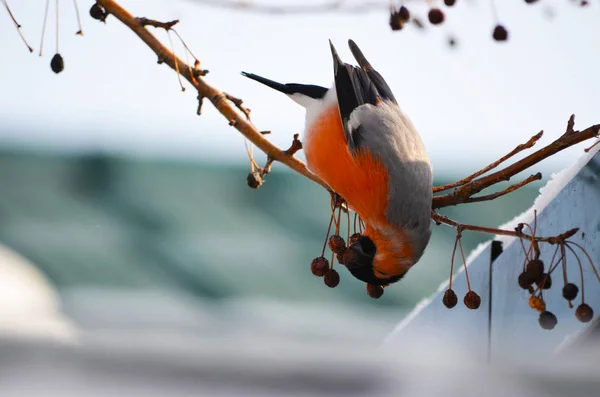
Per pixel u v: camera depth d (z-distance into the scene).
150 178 17.66
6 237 14.38
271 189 17.88
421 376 2.79
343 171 8.24
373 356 2.68
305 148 9.07
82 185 17.06
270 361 2.50
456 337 7.66
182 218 16.42
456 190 7.54
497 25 6.70
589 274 6.51
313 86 9.39
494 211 16.58
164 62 6.96
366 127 8.52
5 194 16.23
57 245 14.17
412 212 7.74
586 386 2.90
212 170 18.23
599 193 6.63
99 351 2.49
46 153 17.45
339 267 15.00
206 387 2.46
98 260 13.73
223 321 11.71
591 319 5.75
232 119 7.23
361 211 8.06
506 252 7.53
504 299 7.34
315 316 12.20
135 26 6.91
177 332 3.06
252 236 15.96
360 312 13.19
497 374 2.90
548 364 3.14
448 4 6.75
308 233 16.62
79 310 11.38
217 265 14.14
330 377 2.55
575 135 6.67
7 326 2.61
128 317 10.86
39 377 2.46
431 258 15.20
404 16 6.75
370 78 9.25
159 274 13.82
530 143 6.88
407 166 8.07
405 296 13.48
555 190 7.36
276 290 13.69
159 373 2.45
